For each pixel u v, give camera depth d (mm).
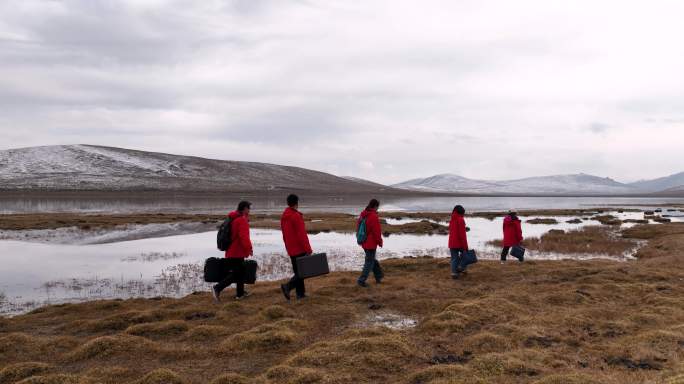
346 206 97562
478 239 30578
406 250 24312
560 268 15188
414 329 8883
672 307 9922
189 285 15211
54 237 30453
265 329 8766
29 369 6980
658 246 23906
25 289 14617
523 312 9891
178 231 35531
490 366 6684
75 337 8836
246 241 11055
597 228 39125
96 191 158125
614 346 7551
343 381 6410
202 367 7168
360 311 10297
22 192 144125
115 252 23344
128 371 6953
